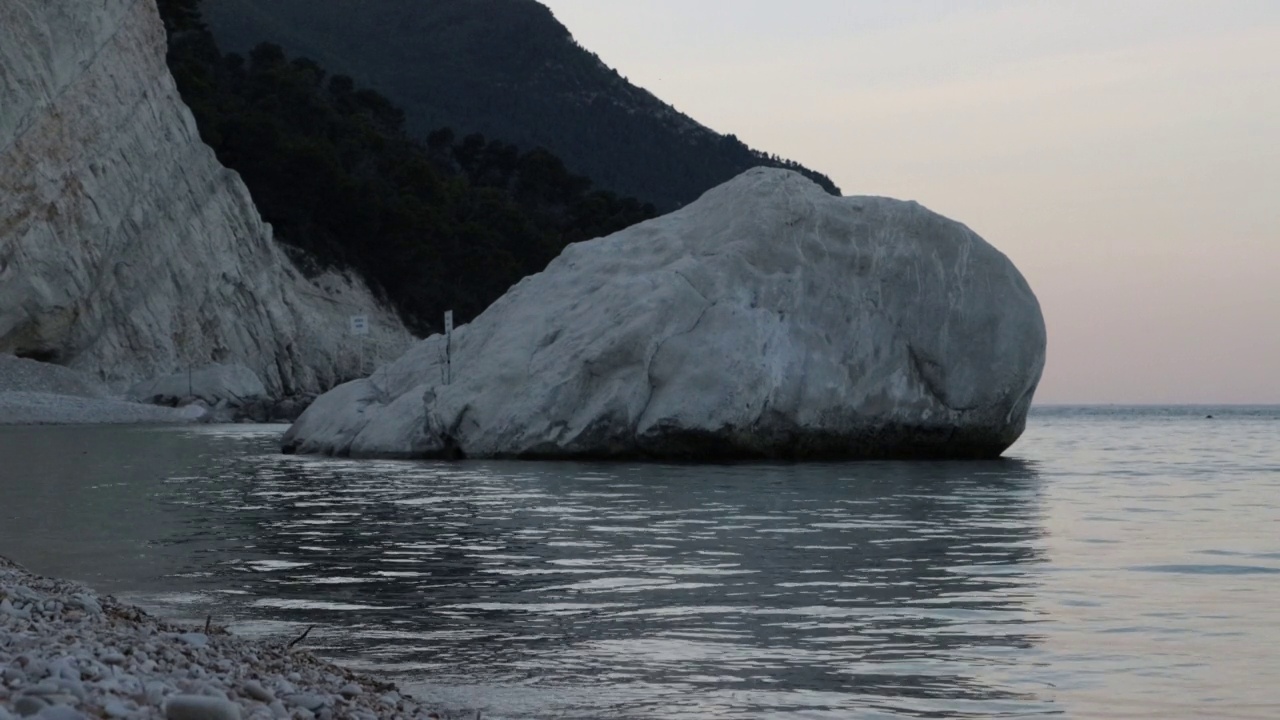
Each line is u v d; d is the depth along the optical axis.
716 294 24.16
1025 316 25.27
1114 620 8.66
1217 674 7.17
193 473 21.41
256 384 66.19
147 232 67.12
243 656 6.91
